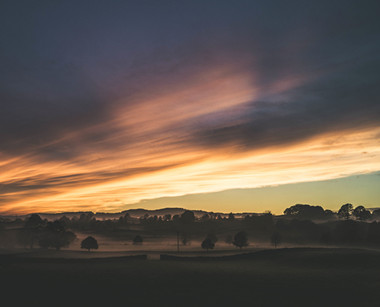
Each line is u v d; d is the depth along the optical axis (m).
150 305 45.50
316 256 93.81
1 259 98.38
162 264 89.38
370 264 79.69
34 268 81.19
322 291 51.94
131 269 78.94
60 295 51.84
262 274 70.06
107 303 46.72
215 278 65.38
